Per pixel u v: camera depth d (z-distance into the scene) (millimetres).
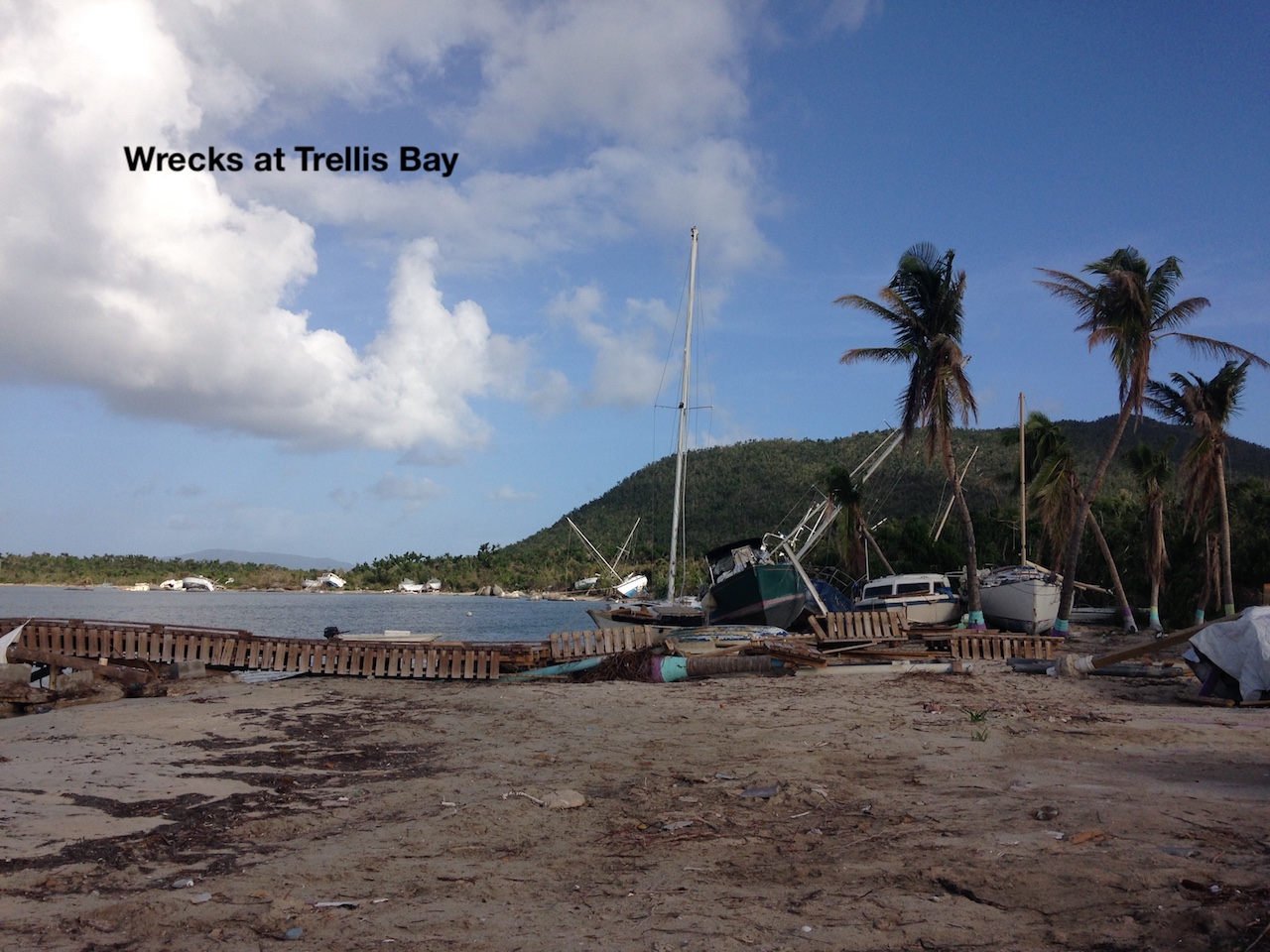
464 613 96938
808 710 15000
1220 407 36000
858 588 40906
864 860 6363
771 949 4809
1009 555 55344
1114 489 91062
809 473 171875
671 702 16484
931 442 32875
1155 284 29938
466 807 8641
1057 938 4664
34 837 7516
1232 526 45875
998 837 6605
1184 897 5035
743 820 7898
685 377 47156
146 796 9117
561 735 13039
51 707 16781
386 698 17531
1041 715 13617
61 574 179625
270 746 12273
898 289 32969
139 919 5555
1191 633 16484
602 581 144250
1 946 5145
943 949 4656
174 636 21969
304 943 5141
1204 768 9250
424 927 5383
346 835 7773
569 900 5871
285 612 91188
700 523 162750
